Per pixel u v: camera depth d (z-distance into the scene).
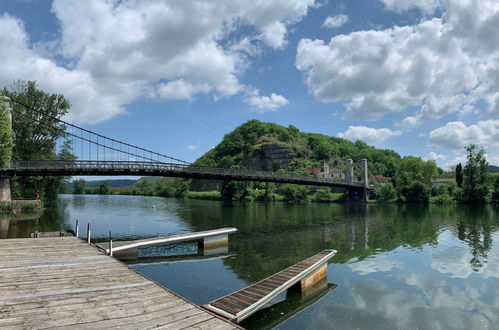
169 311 6.85
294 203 81.31
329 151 178.00
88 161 36.06
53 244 14.50
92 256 12.13
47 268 10.27
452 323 9.64
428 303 11.20
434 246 21.80
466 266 16.31
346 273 14.95
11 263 10.86
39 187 48.44
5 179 36.06
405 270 15.49
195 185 158.12
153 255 18.66
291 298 11.55
